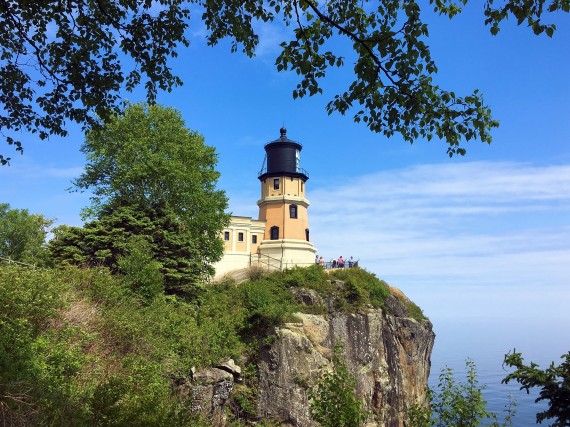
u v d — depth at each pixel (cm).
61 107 949
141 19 922
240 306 2802
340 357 1127
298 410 2452
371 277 3869
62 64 922
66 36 904
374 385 3170
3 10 854
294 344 2641
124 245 2312
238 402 2353
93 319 1430
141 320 1684
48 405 773
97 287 1689
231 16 897
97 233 2498
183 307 2361
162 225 2695
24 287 1186
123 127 3061
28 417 740
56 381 977
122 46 926
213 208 3312
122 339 1509
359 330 3259
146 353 1602
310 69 809
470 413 863
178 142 3234
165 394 1291
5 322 1041
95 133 1051
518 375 594
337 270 3775
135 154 3019
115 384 850
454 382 931
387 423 3148
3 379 764
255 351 2578
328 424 964
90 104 947
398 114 803
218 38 970
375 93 797
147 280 2091
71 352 1138
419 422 946
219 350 2198
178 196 3108
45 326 1225
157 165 2958
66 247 2395
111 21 898
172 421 804
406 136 830
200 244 3272
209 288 3159
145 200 2938
